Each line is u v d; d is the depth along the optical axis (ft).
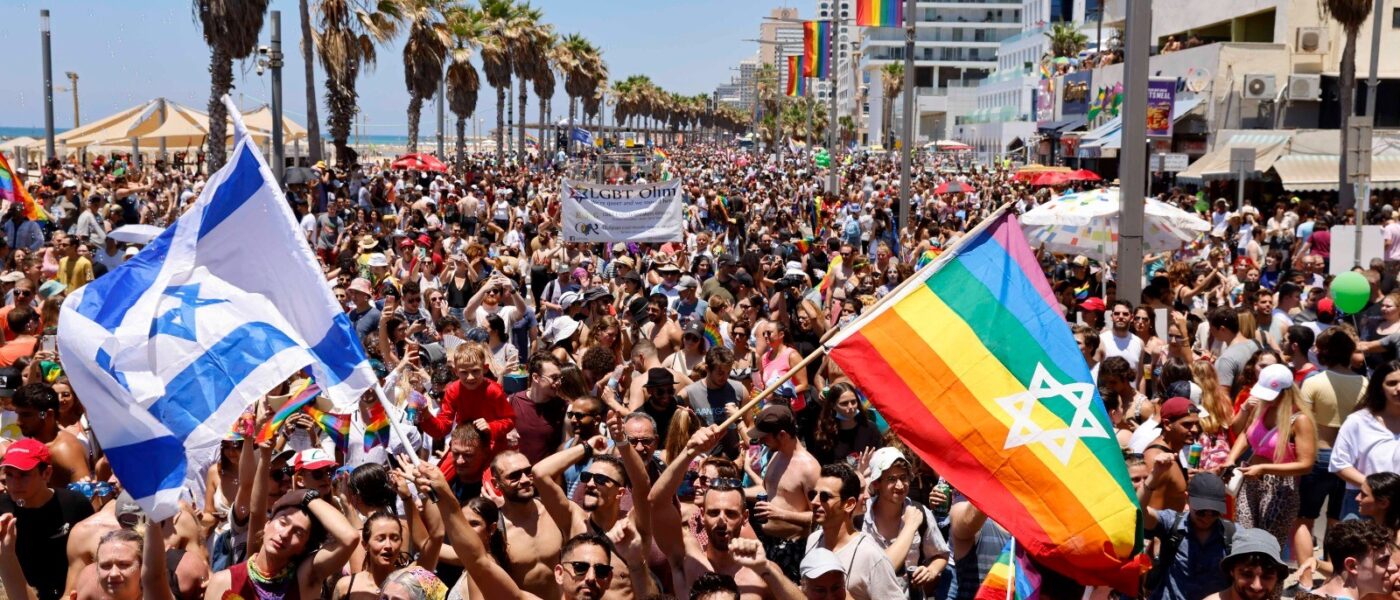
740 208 111.96
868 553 20.53
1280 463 26.43
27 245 64.54
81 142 153.17
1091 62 178.40
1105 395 30.27
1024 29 367.66
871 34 467.93
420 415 29.43
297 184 88.33
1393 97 125.59
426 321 42.34
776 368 33.76
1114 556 19.03
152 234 34.58
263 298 20.29
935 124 376.68
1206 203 101.30
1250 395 27.96
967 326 20.04
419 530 21.89
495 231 80.02
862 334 20.03
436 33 178.29
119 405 18.65
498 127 237.86
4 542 18.81
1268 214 103.65
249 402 19.33
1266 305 40.60
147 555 18.02
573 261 58.65
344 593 18.94
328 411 25.02
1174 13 162.30
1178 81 137.80
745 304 44.65
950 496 24.79
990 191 137.69
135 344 19.08
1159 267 60.08
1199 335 41.27
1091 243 53.93
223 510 23.27
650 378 29.12
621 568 20.27
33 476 21.03
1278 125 126.00
